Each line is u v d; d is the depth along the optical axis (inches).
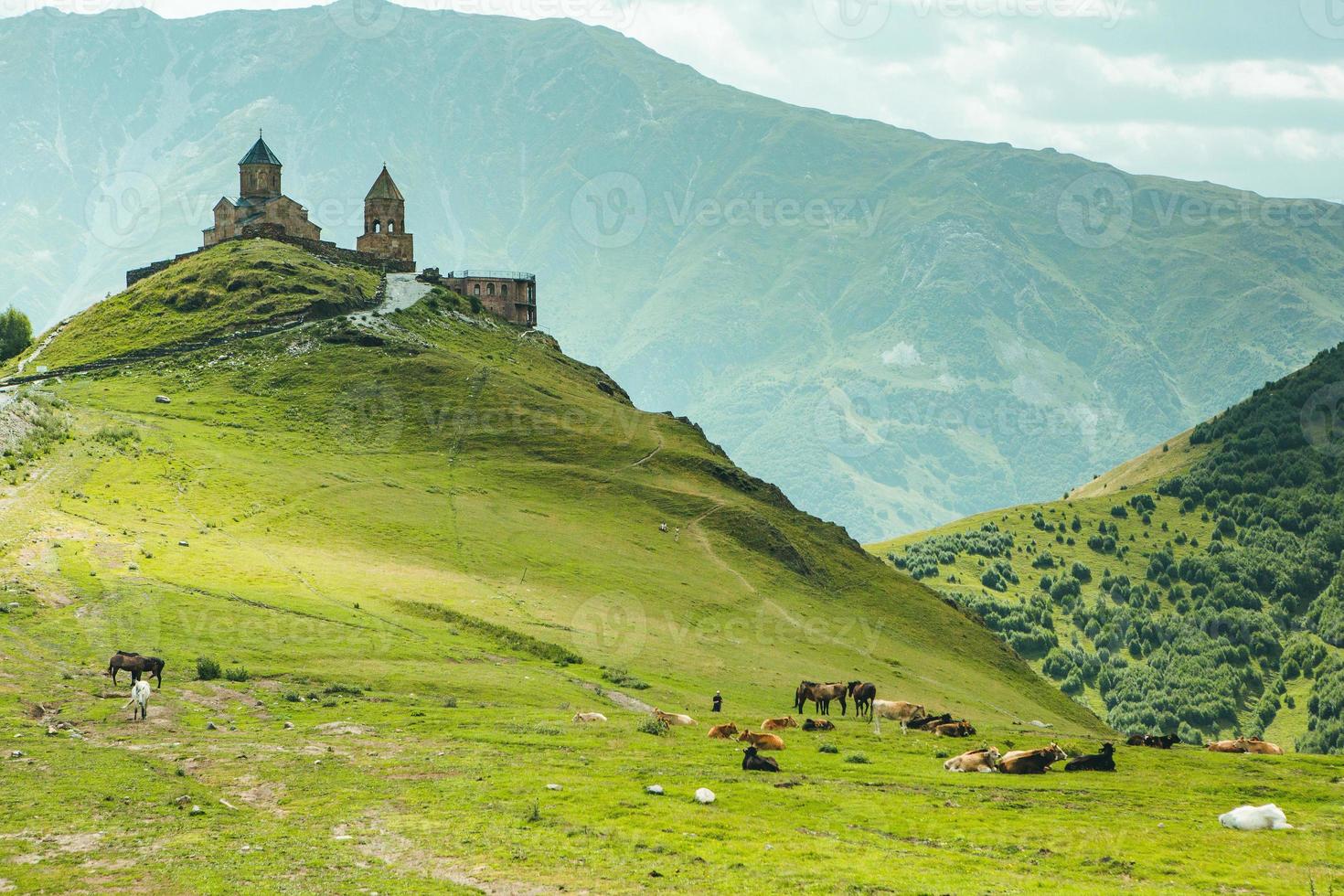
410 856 1451.8
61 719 2268.7
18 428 5098.4
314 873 1379.2
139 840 1487.5
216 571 3742.6
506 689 2930.6
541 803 1704.0
